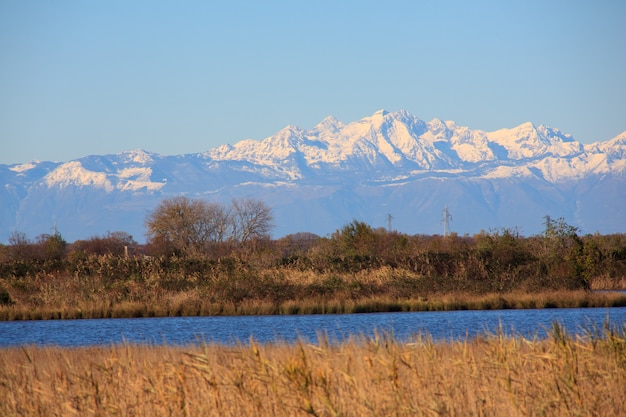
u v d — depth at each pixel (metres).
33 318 165.75
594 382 53.06
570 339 58.22
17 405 55.78
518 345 59.56
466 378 54.75
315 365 54.50
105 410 53.97
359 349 62.69
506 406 50.53
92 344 116.75
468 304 172.12
